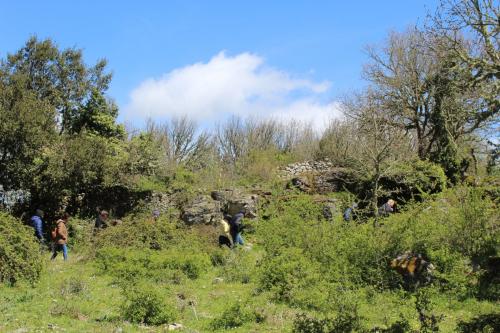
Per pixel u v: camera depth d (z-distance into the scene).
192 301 11.95
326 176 28.95
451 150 25.94
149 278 14.82
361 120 29.91
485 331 7.68
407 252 13.80
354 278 13.44
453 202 15.51
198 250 18.16
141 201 27.09
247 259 16.67
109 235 18.81
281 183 29.23
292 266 13.16
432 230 14.19
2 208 24.34
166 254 16.42
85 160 25.47
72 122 29.77
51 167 24.81
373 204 20.42
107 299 11.81
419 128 29.97
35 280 13.44
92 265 16.62
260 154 35.78
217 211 25.16
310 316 10.73
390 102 30.91
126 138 30.73
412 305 11.19
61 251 22.02
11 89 24.58
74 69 29.97
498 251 11.45
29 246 13.66
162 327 9.74
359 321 8.81
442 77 26.30
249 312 10.37
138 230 19.11
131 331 9.25
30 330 8.73
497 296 11.63
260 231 21.73
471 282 12.27
